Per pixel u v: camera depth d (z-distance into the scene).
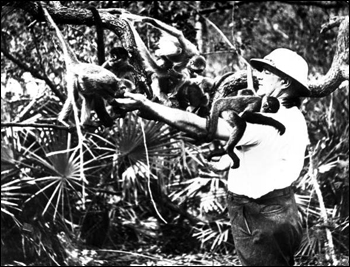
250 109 3.76
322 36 11.43
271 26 12.07
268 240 4.20
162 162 9.03
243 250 4.29
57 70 8.46
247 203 4.20
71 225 8.22
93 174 8.62
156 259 8.76
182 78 3.95
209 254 9.09
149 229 9.61
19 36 8.34
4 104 8.08
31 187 7.79
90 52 8.37
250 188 4.16
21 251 7.75
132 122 8.16
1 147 7.66
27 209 7.78
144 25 8.07
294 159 4.11
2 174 7.69
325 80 4.55
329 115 9.32
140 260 8.80
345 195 8.82
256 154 4.10
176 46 3.97
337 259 8.32
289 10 12.11
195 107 3.97
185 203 9.59
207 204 9.06
